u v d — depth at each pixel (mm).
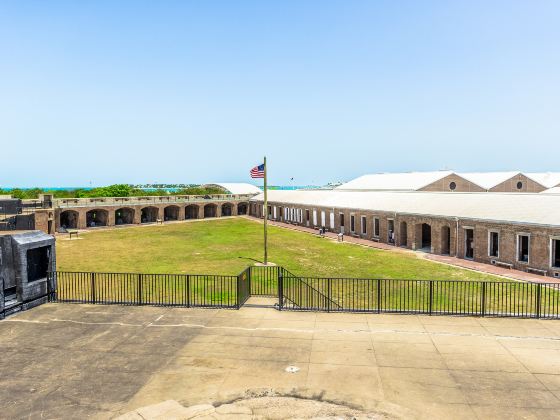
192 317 16750
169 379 11711
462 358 12891
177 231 58344
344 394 10867
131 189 96438
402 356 13062
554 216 28969
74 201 61312
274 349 13641
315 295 23047
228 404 10445
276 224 67938
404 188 62125
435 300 22094
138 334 14977
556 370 12086
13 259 17531
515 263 31078
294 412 10062
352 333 14977
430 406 10273
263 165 33656
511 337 14531
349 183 80375
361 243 45656
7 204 28062
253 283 26547
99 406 10383
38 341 14383
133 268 32406
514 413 9938
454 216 36281
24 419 9836
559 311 20141
